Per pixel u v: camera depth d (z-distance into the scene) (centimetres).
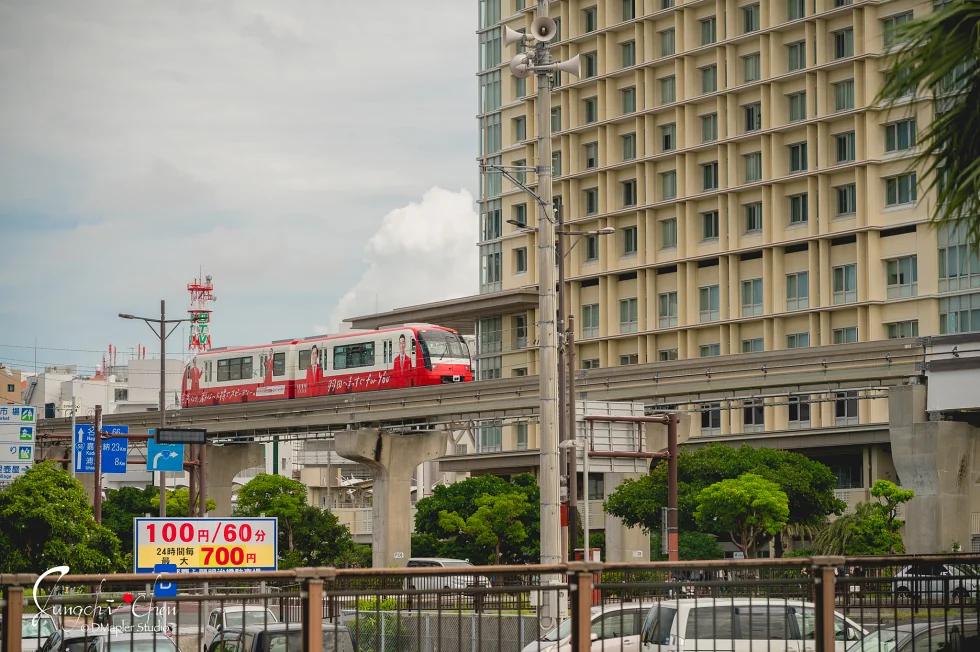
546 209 2706
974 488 7250
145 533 2419
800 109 8988
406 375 7700
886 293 8419
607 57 10256
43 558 5003
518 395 6981
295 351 8425
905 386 5569
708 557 7456
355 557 8119
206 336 15325
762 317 9012
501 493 8256
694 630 1664
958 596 1669
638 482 6931
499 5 11281
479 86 11481
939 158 1463
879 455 8206
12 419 6969
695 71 9681
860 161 8450
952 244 8056
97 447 6656
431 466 13175
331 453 12938
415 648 1984
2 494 5016
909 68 1416
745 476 6281
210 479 9244
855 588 1780
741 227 9325
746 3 9306
